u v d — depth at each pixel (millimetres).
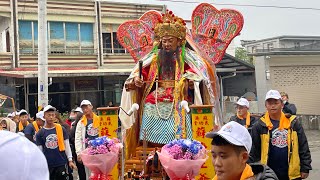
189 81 6652
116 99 24000
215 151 3426
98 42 24906
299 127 6020
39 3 13531
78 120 10258
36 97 21688
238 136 3352
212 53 7855
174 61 6996
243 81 27562
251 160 6070
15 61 22531
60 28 23891
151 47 8094
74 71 21625
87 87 23297
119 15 25641
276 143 5969
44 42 13617
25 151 1762
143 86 7105
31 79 21578
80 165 9797
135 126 7027
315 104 27094
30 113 21500
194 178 5477
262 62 25750
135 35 8312
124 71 22656
